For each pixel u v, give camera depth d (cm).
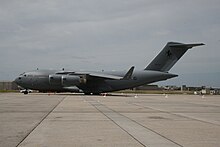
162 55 5166
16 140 868
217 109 2134
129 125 1214
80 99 3534
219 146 795
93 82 5344
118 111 1884
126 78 4994
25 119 1409
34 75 5381
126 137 929
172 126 1191
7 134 973
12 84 10600
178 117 1546
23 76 5434
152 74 5172
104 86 5334
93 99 3581
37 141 855
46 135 959
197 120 1411
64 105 2398
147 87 13625
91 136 945
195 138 915
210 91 9150
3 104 2488
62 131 1045
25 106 2261
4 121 1328
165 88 14175
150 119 1441
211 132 1036
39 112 1773
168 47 5116
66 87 5300
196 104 2780
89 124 1238
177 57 5128
